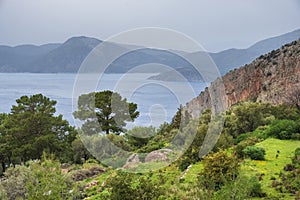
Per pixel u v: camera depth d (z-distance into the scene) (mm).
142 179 7641
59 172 10367
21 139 26969
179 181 10422
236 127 21375
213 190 9312
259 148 14695
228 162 10164
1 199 11625
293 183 11156
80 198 12406
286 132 18906
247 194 9008
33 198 9141
